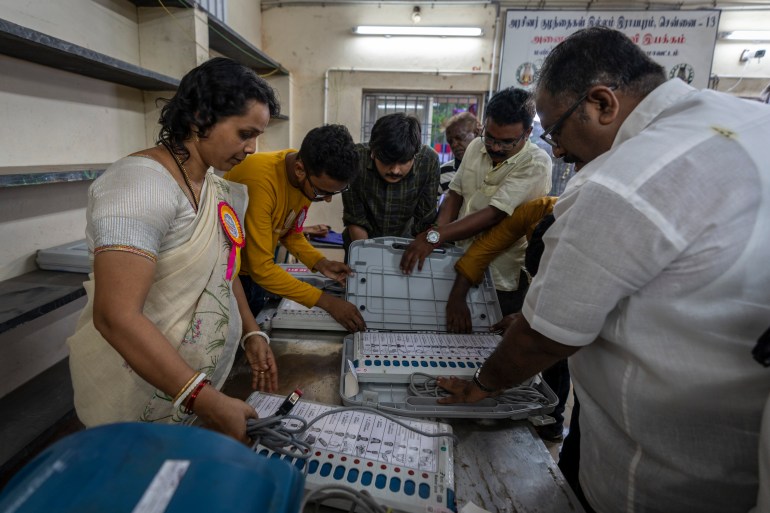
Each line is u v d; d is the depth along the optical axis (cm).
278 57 353
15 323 104
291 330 115
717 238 44
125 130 186
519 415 77
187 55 199
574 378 69
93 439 30
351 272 119
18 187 134
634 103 57
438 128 366
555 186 346
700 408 50
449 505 56
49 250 140
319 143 96
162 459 29
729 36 320
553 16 328
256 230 101
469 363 89
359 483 59
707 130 47
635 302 51
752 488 50
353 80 353
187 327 70
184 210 66
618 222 47
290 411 73
